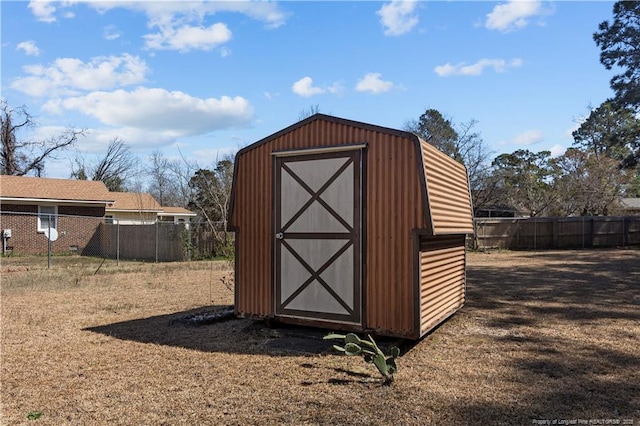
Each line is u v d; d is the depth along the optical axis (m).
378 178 5.00
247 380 3.84
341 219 5.23
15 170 27.22
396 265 4.86
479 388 3.60
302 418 3.04
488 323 6.05
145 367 4.22
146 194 27.08
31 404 3.33
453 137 24.20
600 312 6.70
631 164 22.14
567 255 16.75
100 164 32.50
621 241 21.09
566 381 3.76
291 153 5.58
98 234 19.78
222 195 18.72
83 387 3.69
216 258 16.34
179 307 7.34
